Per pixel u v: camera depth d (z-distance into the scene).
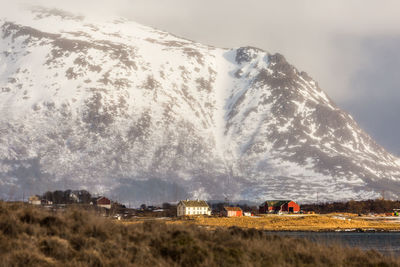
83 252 52.66
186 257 53.09
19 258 49.88
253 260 54.38
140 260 52.31
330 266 55.34
